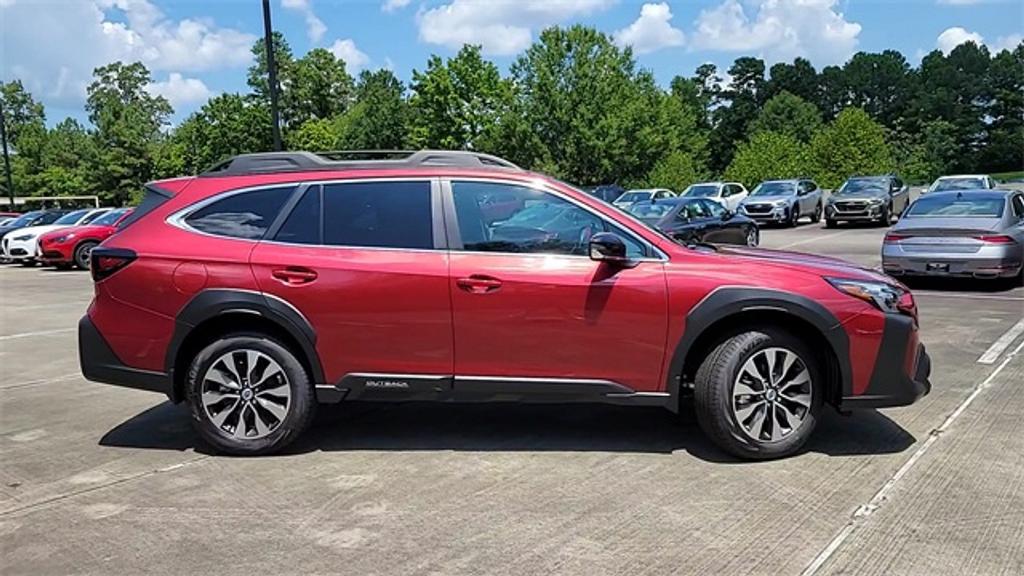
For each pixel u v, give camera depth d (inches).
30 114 4165.8
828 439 196.9
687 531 147.0
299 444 202.1
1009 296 431.5
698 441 199.5
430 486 171.9
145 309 191.9
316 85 3159.5
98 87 4079.7
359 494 168.2
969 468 175.0
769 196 1106.7
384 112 2896.2
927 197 501.4
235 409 193.3
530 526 150.5
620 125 2181.3
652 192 1157.7
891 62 4682.6
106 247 196.1
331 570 134.6
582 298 183.2
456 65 2369.6
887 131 3801.7
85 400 250.1
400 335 187.3
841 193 1066.7
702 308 181.0
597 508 158.4
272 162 201.6
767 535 144.7
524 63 2233.0
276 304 187.8
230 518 156.6
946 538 141.8
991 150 3917.3
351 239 191.0
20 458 193.8
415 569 134.3
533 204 191.2
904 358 183.6
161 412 234.8
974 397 230.2
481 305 184.9
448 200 191.5
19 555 141.6
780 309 179.3
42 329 406.9
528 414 225.6
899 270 463.8
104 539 147.8
